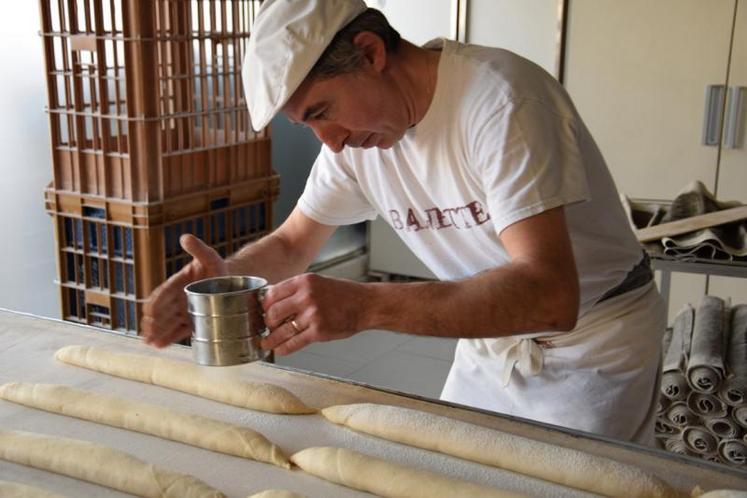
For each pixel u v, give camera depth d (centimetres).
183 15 218
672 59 308
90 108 240
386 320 109
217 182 236
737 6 292
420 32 355
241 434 114
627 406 143
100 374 139
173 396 131
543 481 106
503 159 112
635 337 143
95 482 108
